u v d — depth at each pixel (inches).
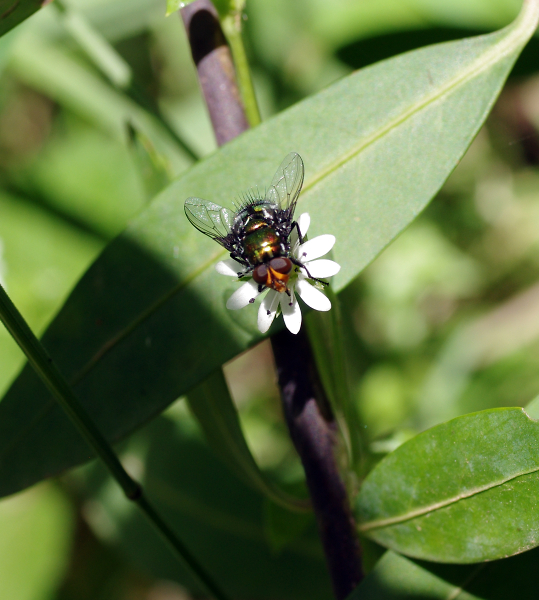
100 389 7.0
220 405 7.2
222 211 7.0
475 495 6.5
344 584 6.9
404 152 6.8
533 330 12.2
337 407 7.0
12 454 7.0
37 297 11.8
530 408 6.5
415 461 6.6
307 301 6.7
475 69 6.8
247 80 7.2
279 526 7.5
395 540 6.7
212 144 13.8
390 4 9.9
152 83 14.7
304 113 7.0
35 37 12.4
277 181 7.0
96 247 12.6
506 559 6.7
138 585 11.0
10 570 10.6
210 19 7.2
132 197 13.4
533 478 6.4
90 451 7.0
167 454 8.9
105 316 7.0
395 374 12.1
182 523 8.7
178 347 7.0
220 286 7.0
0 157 15.2
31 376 7.0
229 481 8.7
